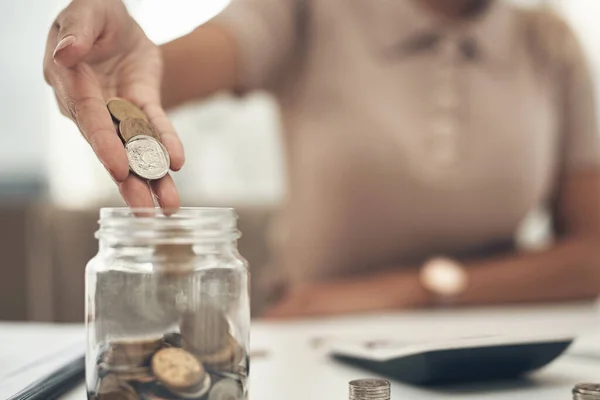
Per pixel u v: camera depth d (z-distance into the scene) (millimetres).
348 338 686
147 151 407
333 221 1256
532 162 1347
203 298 360
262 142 2359
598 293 1240
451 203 1272
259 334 782
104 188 2297
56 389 458
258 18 1137
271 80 1212
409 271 1167
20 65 2508
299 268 1284
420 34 1288
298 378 543
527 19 1420
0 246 1794
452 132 1273
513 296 1186
